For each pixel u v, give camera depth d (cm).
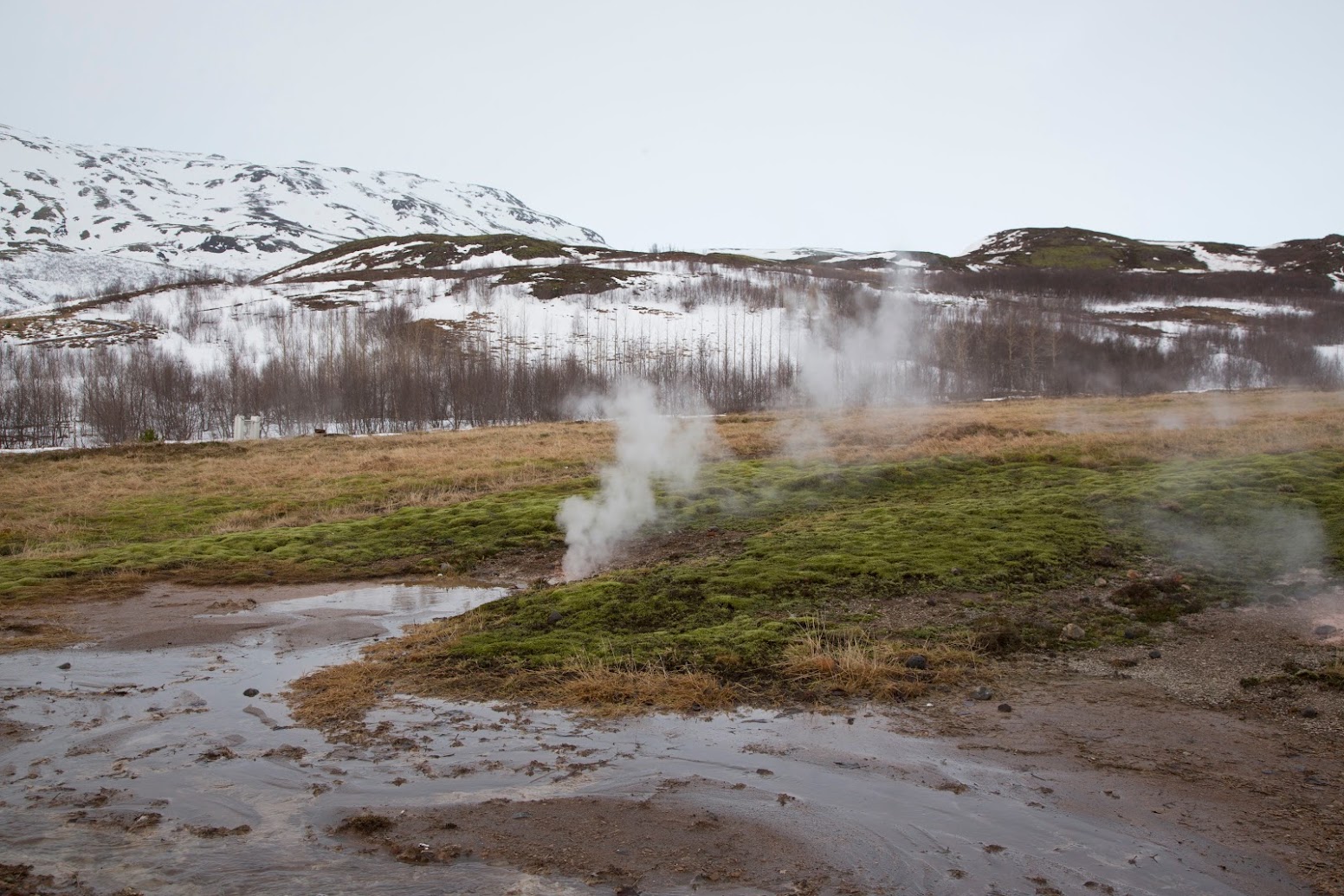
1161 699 923
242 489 2733
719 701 916
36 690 996
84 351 7950
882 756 785
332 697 952
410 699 949
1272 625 1113
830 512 1817
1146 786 718
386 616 1360
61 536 2177
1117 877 579
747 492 2091
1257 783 721
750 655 1039
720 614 1200
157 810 681
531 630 1170
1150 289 12225
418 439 3950
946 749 800
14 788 727
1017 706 905
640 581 1355
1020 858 605
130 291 12631
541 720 877
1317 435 2212
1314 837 626
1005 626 1121
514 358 7806
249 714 909
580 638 1124
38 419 5406
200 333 8925
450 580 1648
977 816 668
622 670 1005
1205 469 1861
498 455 3167
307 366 6519
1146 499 1662
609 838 634
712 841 629
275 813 677
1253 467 1809
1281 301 11356
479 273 12588
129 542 2130
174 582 1655
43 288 16925
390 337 8356
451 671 1034
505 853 612
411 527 2014
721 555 1551
